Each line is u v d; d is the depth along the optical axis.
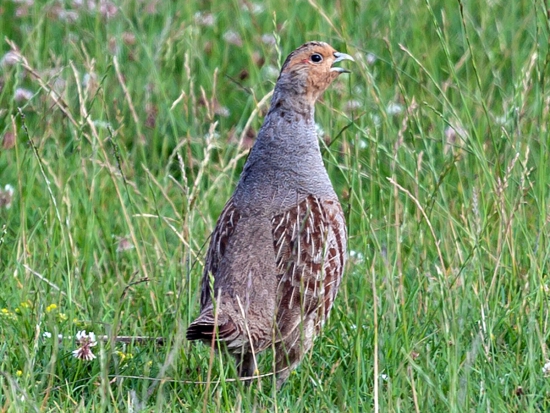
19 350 11.12
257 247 11.03
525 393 10.24
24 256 13.05
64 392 10.48
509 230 12.63
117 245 14.50
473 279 12.29
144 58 18.86
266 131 11.83
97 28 18.67
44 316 11.74
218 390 10.23
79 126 14.73
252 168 11.78
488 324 11.13
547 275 12.36
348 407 9.96
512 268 12.54
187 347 11.20
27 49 19.14
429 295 12.03
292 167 11.66
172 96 18.25
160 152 17.59
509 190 13.75
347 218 12.84
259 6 21.14
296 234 11.17
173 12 20.66
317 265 11.16
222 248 11.17
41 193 15.62
